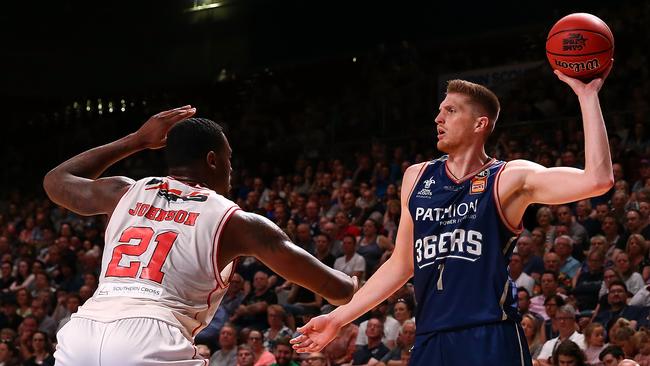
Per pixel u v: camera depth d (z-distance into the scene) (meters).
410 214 3.73
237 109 22.80
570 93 15.64
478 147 3.71
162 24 24.88
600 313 9.05
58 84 25.00
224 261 3.30
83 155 3.74
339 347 9.88
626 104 15.23
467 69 18.81
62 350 3.22
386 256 11.05
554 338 8.73
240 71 24.06
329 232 12.34
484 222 3.56
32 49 24.78
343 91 21.31
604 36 3.47
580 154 12.80
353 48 22.69
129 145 3.76
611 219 10.35
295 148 18.81
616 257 9.49
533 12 19.91
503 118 16.19
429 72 19.70
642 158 12.62
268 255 3.30
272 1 23.81
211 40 24.52
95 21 25.00
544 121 15.16
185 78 24.59
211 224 3.28
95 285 12.68
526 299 9.06
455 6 21.16
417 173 3.80
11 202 19.86
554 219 11.32
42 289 13.49
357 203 13.77
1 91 24.56
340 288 3.41
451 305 3.54
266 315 10.79
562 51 3.51
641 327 8.04
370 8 22.42
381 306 9.87
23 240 16.88
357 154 16.70
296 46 23.45
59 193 3.62
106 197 3.53
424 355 3.58
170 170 3.53
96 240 15.50
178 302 3.23
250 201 15.20
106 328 3.16
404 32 21.98
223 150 3.55
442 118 3.73
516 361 3.45
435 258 3.60
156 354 3.11
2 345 11.46
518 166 3.58
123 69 25.02
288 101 21.62
